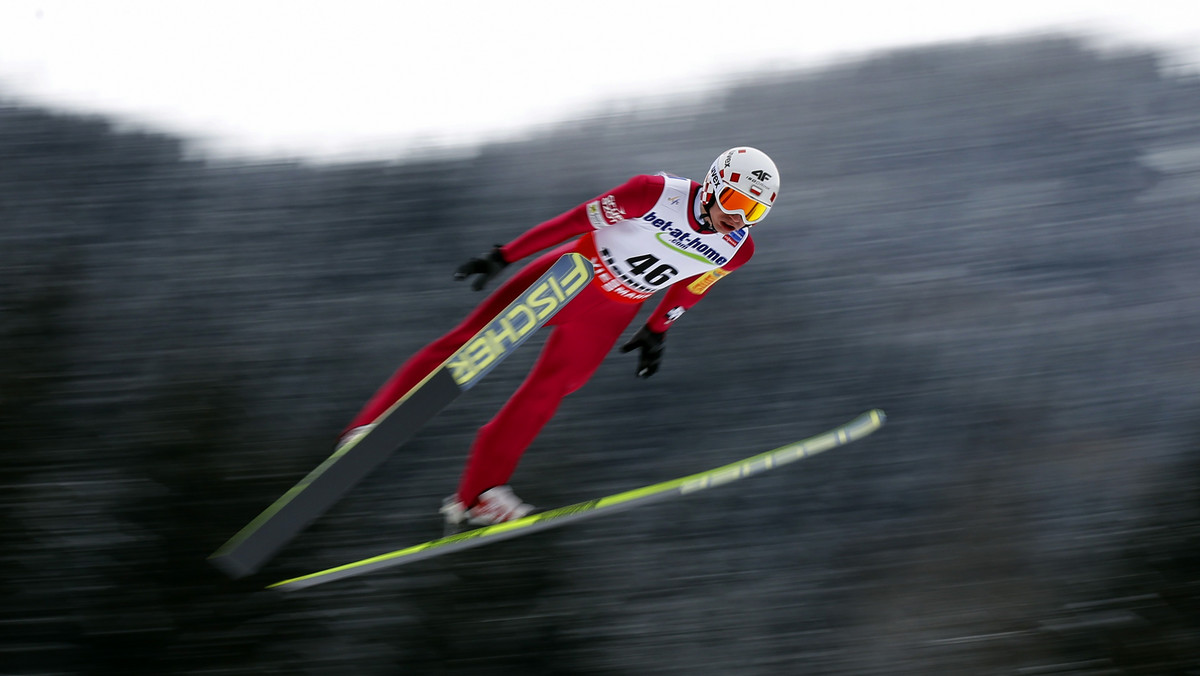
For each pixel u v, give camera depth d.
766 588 19.34
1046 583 19.08
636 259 12.22
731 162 11.52
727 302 25.03
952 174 29.03
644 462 21.33
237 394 22.02
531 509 12.56
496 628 18.69
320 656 18.09
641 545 20.16
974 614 18.73
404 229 26.72
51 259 25.09
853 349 23.70
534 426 12.48
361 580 19.25
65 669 17.36
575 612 19.00
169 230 26.25
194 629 18.23
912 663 18.05
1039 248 26.62
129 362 22.48
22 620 17.81
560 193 28.27
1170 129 30.08
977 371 23.34
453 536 12.08
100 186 27.58
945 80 32.59
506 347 10.80
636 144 30.34
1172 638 17.89
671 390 22.80
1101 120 30.62
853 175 29.12
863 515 20.52
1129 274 25.73
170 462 20.48
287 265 25.45
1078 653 17.81
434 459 21.05
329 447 21.02
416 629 18.58
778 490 21.02
